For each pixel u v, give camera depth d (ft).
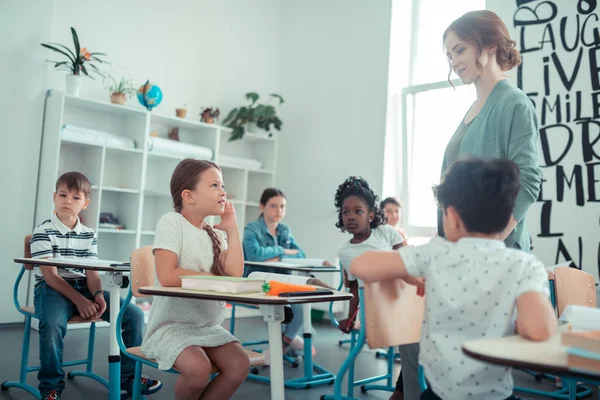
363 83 16.56
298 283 5.80
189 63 16.67
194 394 5.00
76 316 7.57
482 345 2.79
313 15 18.16
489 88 5.58
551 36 12.73
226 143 17.78
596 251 11.70
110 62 14.90
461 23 5.50
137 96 14.88
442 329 3.55
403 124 16.06
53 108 13.07
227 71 17.60
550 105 12.62
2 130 12.65
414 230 15.72
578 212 12.01
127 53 15.28
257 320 15.39
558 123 12.48
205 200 5.69
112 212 14.90
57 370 7.07
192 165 5.80
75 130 13.20
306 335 9.29
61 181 8.22
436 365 3.54
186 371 4.91
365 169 16.25
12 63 12.83
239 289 4.57
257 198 18.20
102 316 7.80
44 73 13.28
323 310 16.21
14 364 9.20
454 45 5.54
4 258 12.60
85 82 14.40
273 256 12.07
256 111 16.90
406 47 16.34
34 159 13.09
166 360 5.06
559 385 9.58
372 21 16.51
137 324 7.77
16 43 12.89
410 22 16.39
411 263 3.67
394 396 6.49
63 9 14.07
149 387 7.98
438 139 15.43
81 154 14.17
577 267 11.89
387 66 15.99
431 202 15.51
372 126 16.20
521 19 13.24
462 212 3.56
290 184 18.11
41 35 13.24
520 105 5.28
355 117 16.66
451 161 5.94
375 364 10.81
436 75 15.74
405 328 4.45
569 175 12.21
